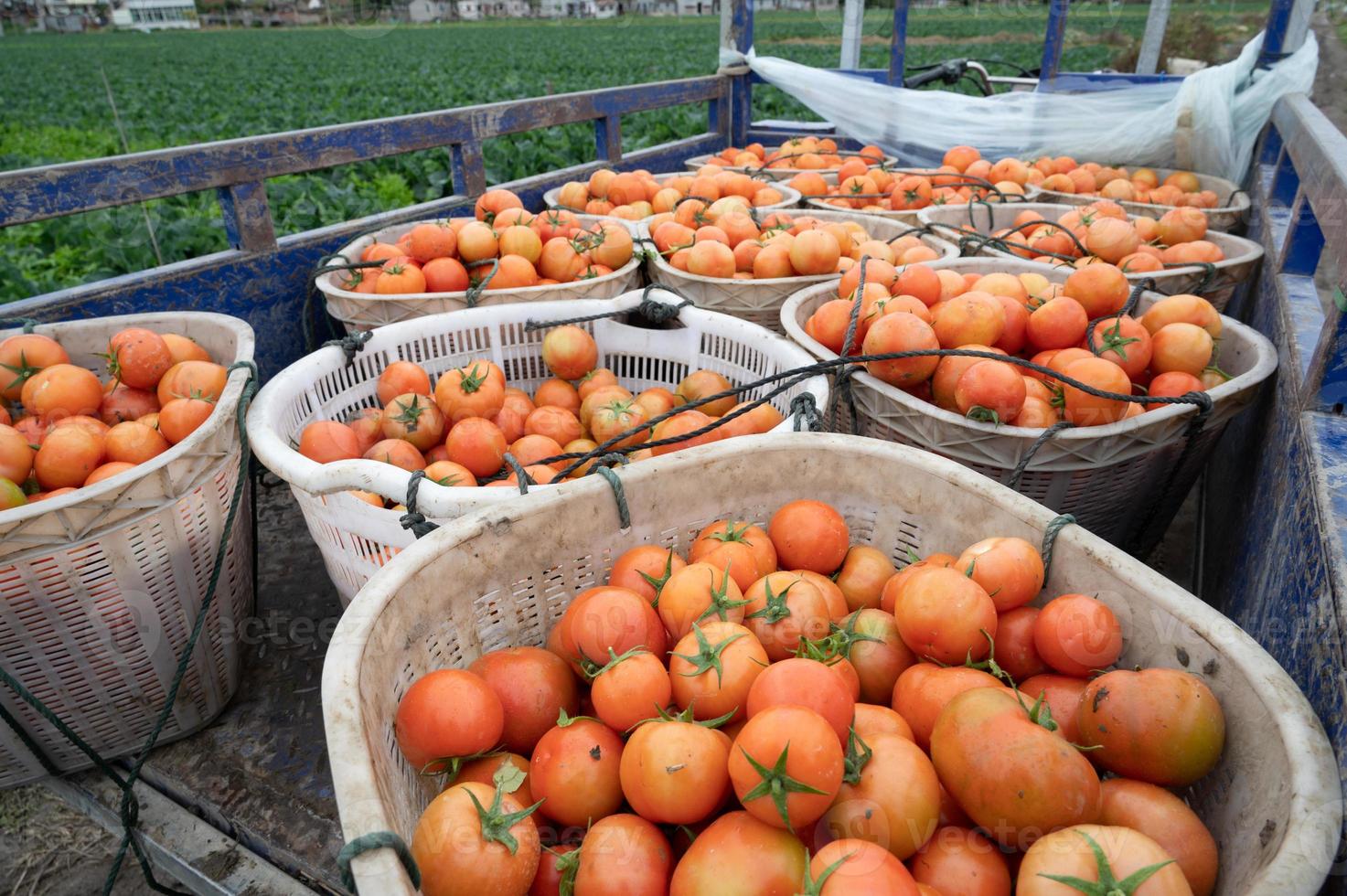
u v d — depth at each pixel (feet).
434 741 4.15
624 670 4.32
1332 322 5.71
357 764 3.44
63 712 6.13
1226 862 3.73
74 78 94.12
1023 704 4.13
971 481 5.29
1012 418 6.71
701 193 13.24
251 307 10.04
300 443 6.84
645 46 132.36
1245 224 13.88
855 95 17.51
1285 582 5.20
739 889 3.49
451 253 10.00
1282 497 5.88
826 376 6.98
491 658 4.80
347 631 4.06
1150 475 7.52
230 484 6.67
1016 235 12.17
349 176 25.79
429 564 4.58
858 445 5.74
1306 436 5.64
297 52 132.87
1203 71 14.96
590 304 8.87
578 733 4.30
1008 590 4.73
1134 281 9.62
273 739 6.81
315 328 10.85
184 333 7.89
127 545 5.74
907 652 4.95
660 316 8.75
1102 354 7.56
